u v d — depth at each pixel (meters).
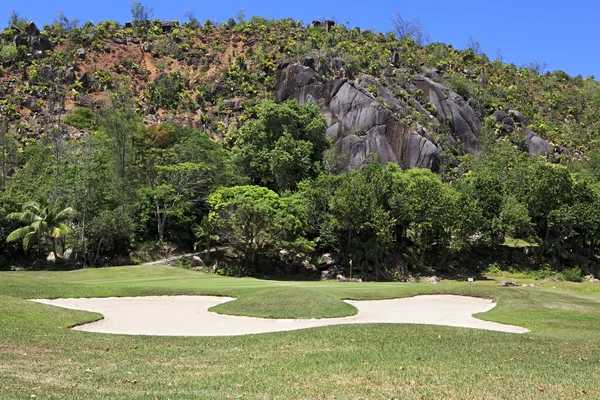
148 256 68.88
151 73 128.75
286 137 80.12
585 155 119.31
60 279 48.12
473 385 13.88
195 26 148.38
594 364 16.56
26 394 12.35
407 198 67.81
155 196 70.00
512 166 91.25
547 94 148.62
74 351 18.02
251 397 12.66
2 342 18.55
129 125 78.75
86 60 124.44
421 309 31.83
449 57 149.25
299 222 62.94
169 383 14.07
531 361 16.86
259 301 30.45
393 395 12.95
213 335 22.47
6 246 63.81
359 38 141.12
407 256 66.75
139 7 150.62
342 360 16.80
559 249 70.44
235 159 83.19
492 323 26.91
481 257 72.38
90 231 64.25
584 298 36.50
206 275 53.38
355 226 66.19
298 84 111.44
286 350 18.55
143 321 26.45
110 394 12.65
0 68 115.25
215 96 117.38
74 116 104.06
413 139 99.62
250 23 145.88
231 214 63.25
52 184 68.56
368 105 103.62
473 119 119.25
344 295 35.66
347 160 96.94
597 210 70.19
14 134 95.75
